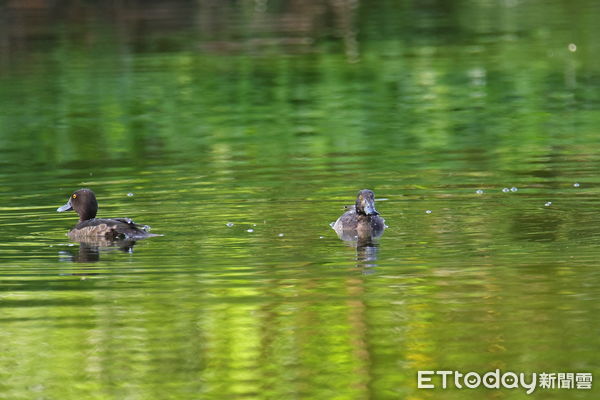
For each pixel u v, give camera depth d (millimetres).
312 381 10320
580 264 13438
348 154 21188
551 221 15672
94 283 13211
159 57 33125
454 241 14742
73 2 44062
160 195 18094
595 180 18281
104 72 30969
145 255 14438
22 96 28172
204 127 24422
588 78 28656
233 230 15688
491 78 29047
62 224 16578
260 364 10727
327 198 17609
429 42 35125
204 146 22438
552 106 25656
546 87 27844
